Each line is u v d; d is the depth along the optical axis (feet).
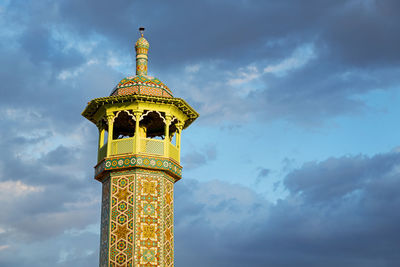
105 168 119.14
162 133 136.15
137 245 114.01
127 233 114.93
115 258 114.42
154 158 119.14
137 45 132.67
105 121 126.11
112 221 116.78
